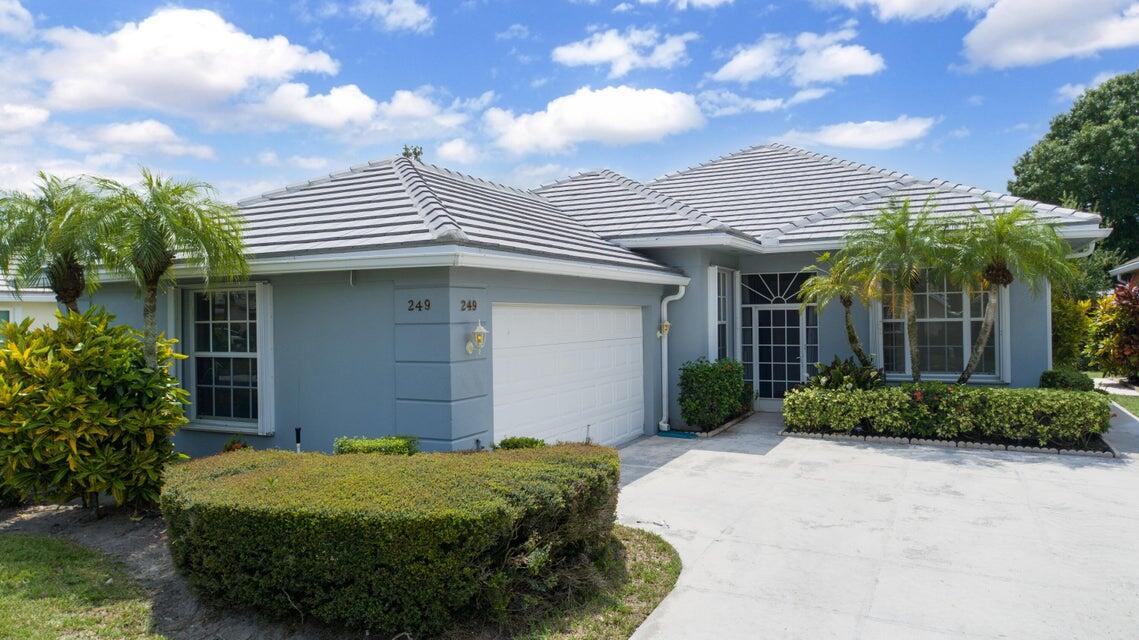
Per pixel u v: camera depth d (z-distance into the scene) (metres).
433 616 4.27
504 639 4.44
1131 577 5.52
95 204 7.13
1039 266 10.48
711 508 7.50
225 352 9.09
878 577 5.56
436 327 7.49
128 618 4.82
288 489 4.72
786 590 5.32
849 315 11.98
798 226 13.46
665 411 12.29
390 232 7.92
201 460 5.79
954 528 6.75
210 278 8.38
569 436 9.86
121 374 6.81
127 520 6.98
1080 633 4.60
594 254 10.16
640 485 8.52
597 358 10.62
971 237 10.62
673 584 5.44
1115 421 12.84
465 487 4.72
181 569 4.90
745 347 14.31
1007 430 10.48
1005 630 4.64
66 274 8.05
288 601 4.51
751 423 12.98
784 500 7.79
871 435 11.38
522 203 12.89
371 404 7.94
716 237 11.52
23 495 6.82
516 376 8.69
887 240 10.84
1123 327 17.91
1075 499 7.70
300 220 9.30
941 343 12.79
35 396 6.53
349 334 8.06
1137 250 30.62
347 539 4.28
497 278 8.19
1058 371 11.91
